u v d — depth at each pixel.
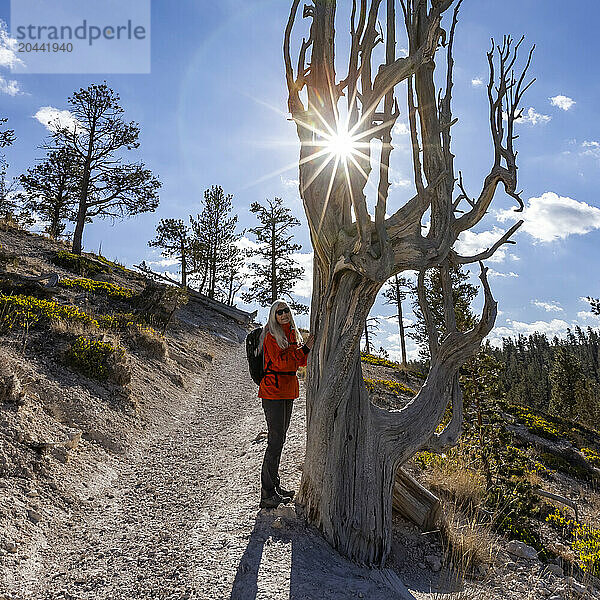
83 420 6.80
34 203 29.28
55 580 3.39
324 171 4.28
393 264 3.98
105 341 10.05
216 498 5.12
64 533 4.16
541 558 5.70
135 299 17.28
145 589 3.26
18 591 3.17
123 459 6.42
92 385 8.05
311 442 4.34
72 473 5.29
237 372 15.41
